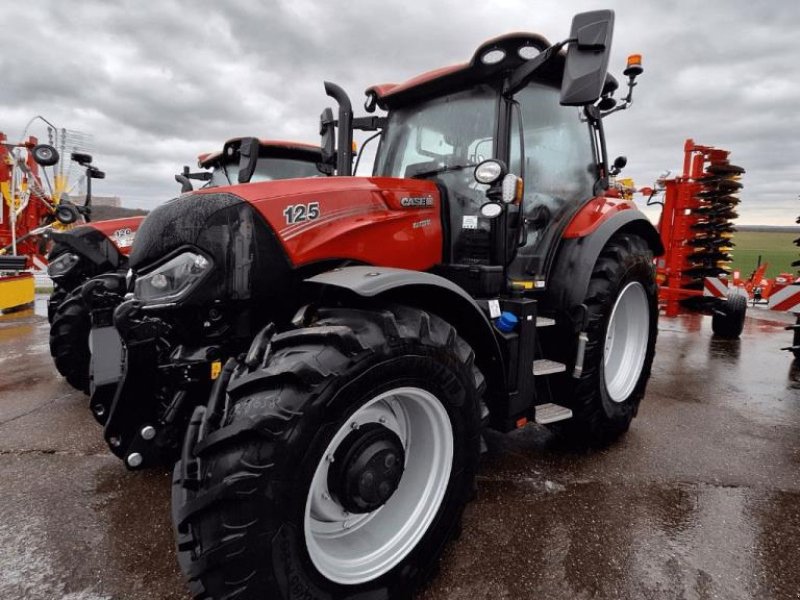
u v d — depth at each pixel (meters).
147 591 1.78
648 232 3.42
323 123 3.12
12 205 7.29
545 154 2.85
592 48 1.97
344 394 1.50
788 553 1.98
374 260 2.21
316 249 2.00
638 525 2.16
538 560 1.93
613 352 3.29
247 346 1.93
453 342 1.83
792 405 3.68
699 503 2.33
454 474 1.86
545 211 2.84
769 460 2.78
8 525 2.18
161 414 2.03
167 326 1.81
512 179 2.24
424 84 2.66
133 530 2.14
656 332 3.40
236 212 1.84
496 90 2.51
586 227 2.83
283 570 1.44
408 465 1.90
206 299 1.80
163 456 2.04
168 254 1.86
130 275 2.20
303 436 1.43
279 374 1.45
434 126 2.73
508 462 2.75
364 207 2.19
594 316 2.72
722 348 5.53
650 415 3.48
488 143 2.52
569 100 2.02
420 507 1.83
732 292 6.04
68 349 3.58
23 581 1.82
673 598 1.74
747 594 1.76
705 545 2.03
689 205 6.53
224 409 1.61
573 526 2.15
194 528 1.44
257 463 1.38
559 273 2.79
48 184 7.43
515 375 2.34
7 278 7.36
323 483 1.63
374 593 1.67
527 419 2.47
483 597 1.75
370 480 1.64
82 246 3.83
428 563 1.80
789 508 2.30
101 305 2.62
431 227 2.48
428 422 1.84
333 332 1.53
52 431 3.20
